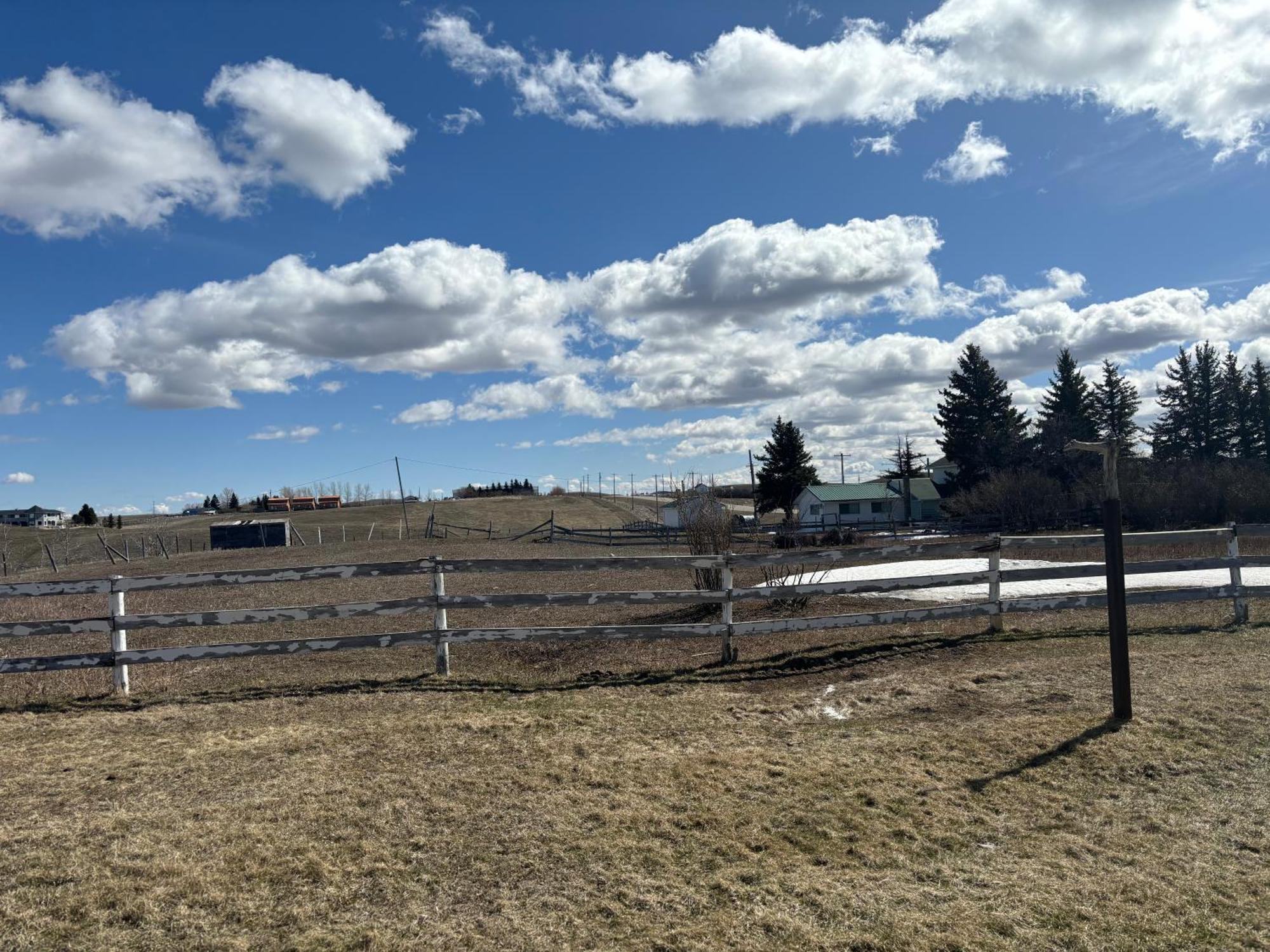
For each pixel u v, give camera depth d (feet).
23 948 11.84
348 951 11.96
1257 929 12.60
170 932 12.33
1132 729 20.83
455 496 433.07
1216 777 18.10
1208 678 24.80
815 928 12.70
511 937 12.37
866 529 136.98
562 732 21.62
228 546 171.01
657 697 25.30
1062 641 31.55
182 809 16.65
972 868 14.64
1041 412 186.70
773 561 30.22
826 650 31.04
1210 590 34.12
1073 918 12.98
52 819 16.19
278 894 13.43
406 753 19.89
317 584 71.77
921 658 29.50
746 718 23.09
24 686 27.71
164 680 29.04
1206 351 190.49
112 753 20.27
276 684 27.45
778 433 224.94
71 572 113.09
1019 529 136.67
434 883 13.88
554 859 14.73
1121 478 135.95
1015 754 19.66
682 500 48.57
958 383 190.60
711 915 13.06
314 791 17.49
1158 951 12.10
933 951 12.13
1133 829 16.03
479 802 16.98
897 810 16.92
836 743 20.77
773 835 15.81
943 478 228.84
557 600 28.53
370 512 289.53
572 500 344.49
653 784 18.04
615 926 12.72
